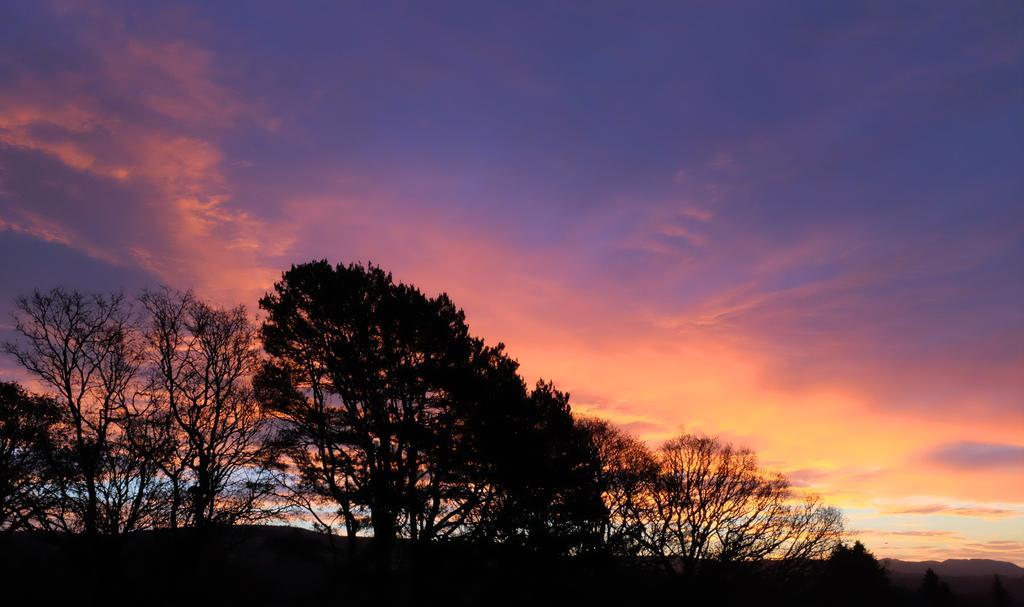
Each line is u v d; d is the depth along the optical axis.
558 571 33.38
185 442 28.08
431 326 30.61
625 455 46.31
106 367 28.05
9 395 27.12
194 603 27.19
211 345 29.59
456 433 31.41
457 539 30.14
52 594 26.38
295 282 30.84
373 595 27.47
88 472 25.86
